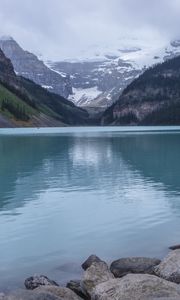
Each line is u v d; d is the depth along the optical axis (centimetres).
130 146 8431
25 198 3434
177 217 2747
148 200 3303
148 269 1684
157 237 2319
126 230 2469
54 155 6788
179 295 1323
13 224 2631
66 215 2844
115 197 3444
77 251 2116
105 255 2050
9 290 1641
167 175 4628
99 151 7400
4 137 12419
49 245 2209
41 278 1647
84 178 4462
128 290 1362
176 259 1639
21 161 6006
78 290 1566
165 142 9462
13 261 1983
